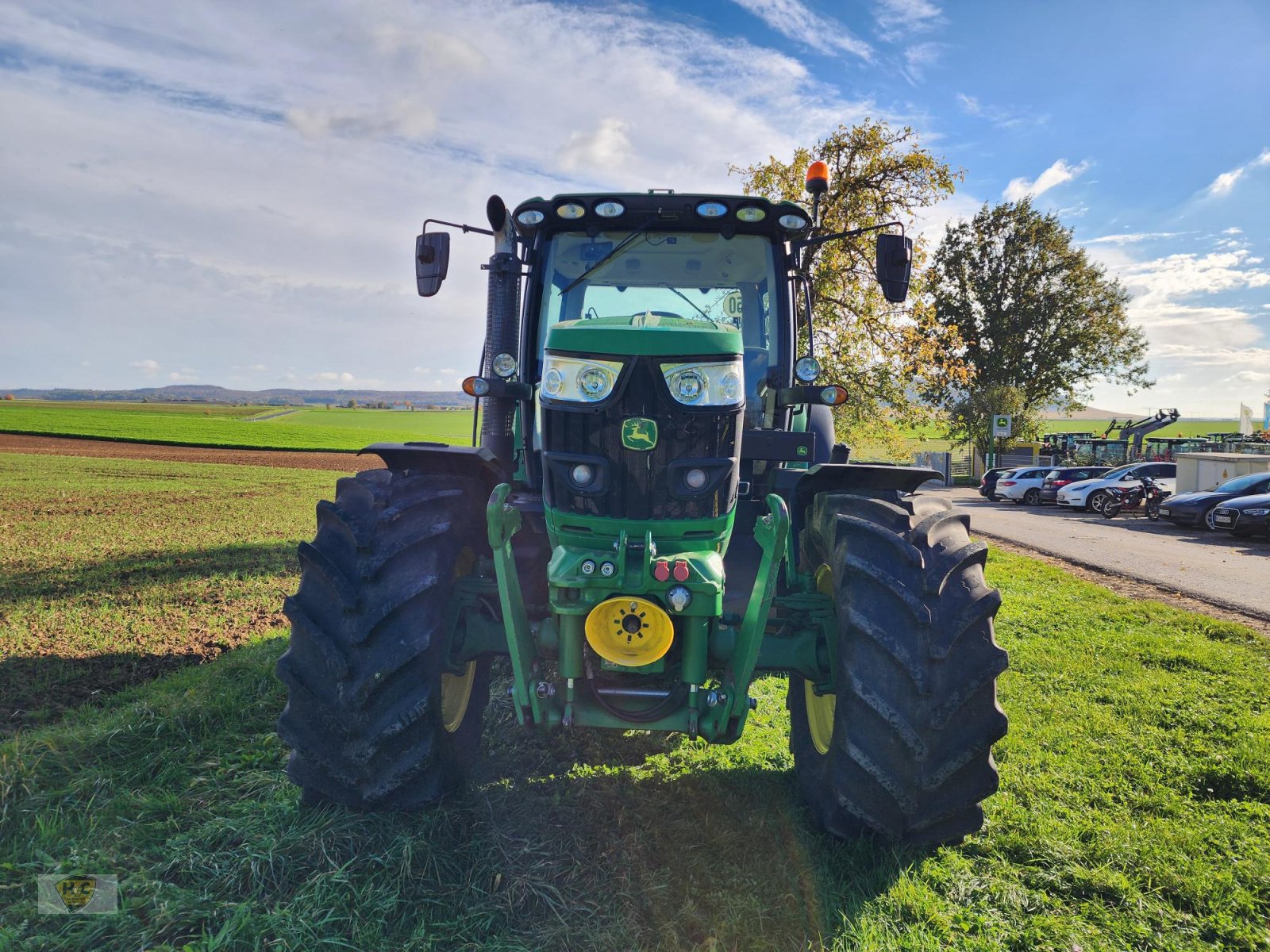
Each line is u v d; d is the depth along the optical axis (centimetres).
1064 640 643
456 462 333
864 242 1244
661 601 277
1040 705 473
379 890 244
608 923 240
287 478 2422
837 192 1254
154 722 373
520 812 303
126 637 556
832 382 1275
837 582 292
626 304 391
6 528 1194
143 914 235
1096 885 278
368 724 274
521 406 384
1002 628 691
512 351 416
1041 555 1304
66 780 317
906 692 265
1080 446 4078
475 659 322
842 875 273
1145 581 1037
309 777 281
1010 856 298
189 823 288
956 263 4566
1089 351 4453
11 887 245
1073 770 377
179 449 4153
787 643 311
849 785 273
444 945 228
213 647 537
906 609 271
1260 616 818
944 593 276
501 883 256
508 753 371
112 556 920
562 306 390
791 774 353
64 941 221
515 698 283
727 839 290
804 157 1324
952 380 1346
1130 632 673
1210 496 1744
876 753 267
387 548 286
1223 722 445
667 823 301
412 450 328
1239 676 550
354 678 273
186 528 1205
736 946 235
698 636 281
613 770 351
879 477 329
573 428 294
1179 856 298
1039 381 4547
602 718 283
